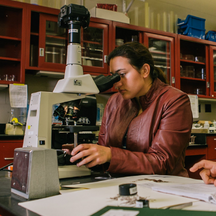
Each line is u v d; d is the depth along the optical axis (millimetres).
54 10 2699
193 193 606
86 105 2404
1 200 609
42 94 873
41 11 2637
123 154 929
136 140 1187
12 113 2789
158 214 477
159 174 966
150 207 524
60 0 2822
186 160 3191
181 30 3812
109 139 1312
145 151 1152
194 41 3742
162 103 1151
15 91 2541
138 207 522
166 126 1082
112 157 905
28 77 2934
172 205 539
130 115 1300
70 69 947
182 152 1131
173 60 3547
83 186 742
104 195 621
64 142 1083
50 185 651
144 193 653
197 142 3172
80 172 935
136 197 597
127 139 1233
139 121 1199
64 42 2848
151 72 1222
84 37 2959
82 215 479
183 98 1133
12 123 2508
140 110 1311
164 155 1003
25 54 2570
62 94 914
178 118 1085
